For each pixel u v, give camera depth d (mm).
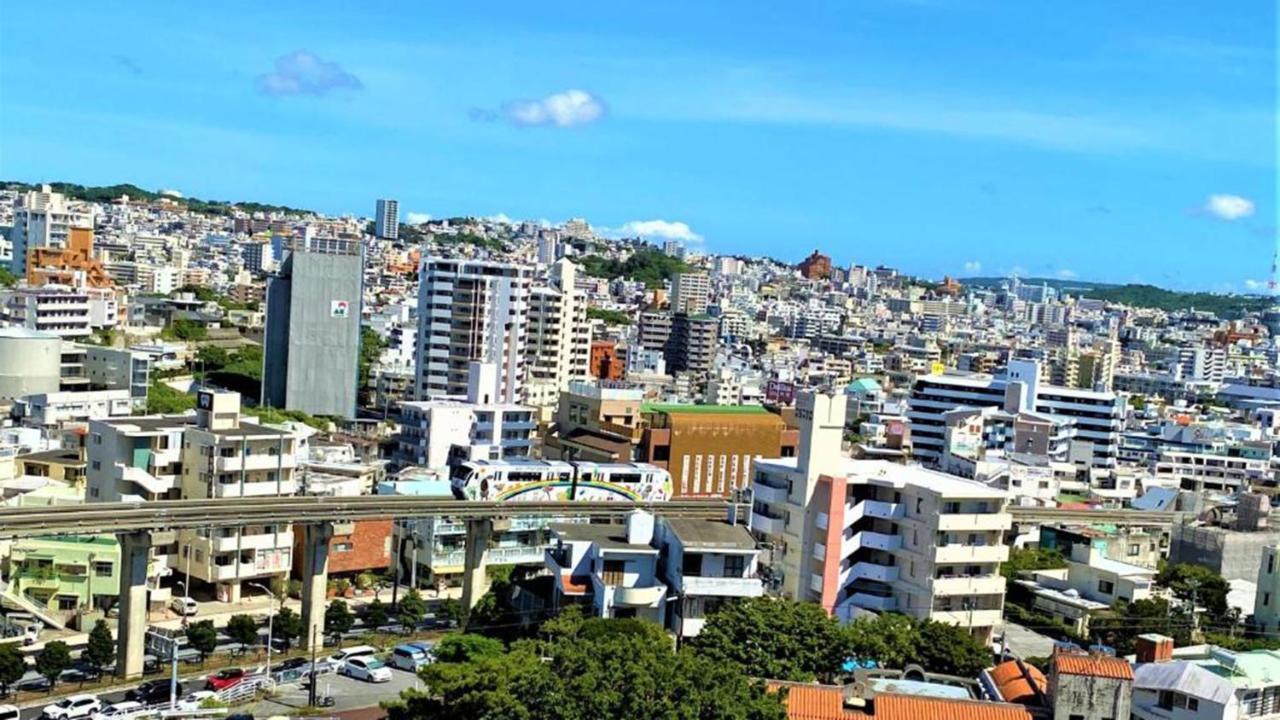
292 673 137375
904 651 113750
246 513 146125
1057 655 86688
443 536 178000
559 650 86562
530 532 180500
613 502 181875
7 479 179875
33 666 135875
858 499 145625
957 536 141375
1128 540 182250
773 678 106250
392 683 136500
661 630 121062
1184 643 141500
